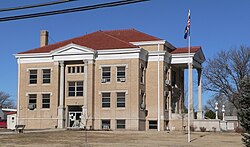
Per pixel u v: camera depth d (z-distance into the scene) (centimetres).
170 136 4109
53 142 3234
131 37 6094
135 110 5444
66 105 5734
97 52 5631
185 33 3925
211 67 7394
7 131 4888
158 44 5828
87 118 5519
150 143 3234
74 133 4312
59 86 5762
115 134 4262
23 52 6031
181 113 5916
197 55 6138
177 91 6425
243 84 2219
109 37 5944
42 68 5894
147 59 5803
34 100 5916
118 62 5562
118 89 5534
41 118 5819
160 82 5703
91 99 5562
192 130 5591
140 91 5547
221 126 6256
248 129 2231
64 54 5725
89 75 5591
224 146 3116
